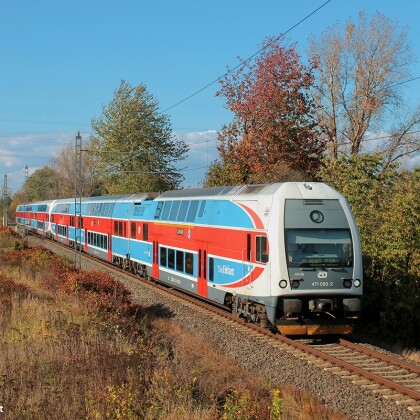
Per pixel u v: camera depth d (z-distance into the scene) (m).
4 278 18.78
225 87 29.34
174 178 57.31
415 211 16.14
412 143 32.47
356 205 19.25
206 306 19.03
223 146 29.61
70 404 8.42
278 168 27.09
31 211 64.44
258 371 12.17
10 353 10.98
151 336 14.06
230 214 16.45
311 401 10.06
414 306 15.77
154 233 23.83
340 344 14.45
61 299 16.30
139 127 57.47
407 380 11.41
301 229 14.04
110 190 51.28
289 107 28.62
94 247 35.34
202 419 8.23
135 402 8.27
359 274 14.21
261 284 14.38
